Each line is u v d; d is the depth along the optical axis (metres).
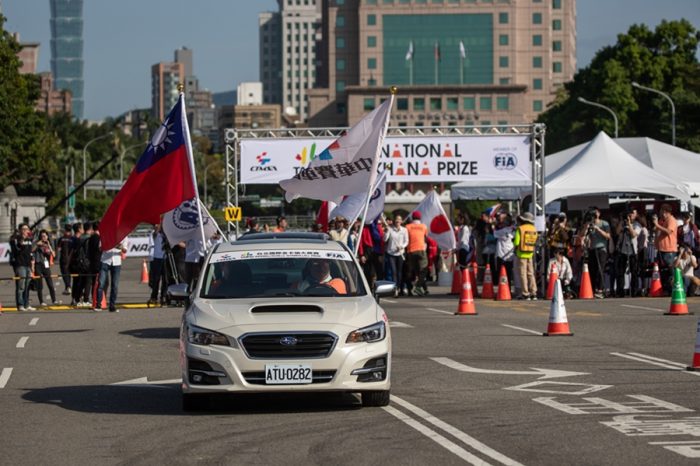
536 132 47.47
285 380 17.03
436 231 56.41
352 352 17.20
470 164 47.66
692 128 117.25
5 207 139.00
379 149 34.78
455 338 29.36
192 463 14.10
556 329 29.70
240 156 47.81
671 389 19.92
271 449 14.91
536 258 47.94
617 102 122.06
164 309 42.69
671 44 125.44
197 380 17.30
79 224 46.34
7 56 104.88
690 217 45.22
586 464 13.58
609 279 46.38
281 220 46.12
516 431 15.95
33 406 19.23
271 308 17.83
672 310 35.97
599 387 20.28
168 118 30.50
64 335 32.25
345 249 20.41
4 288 63.53
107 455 14.75
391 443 15.18
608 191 47.47
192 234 38.34
